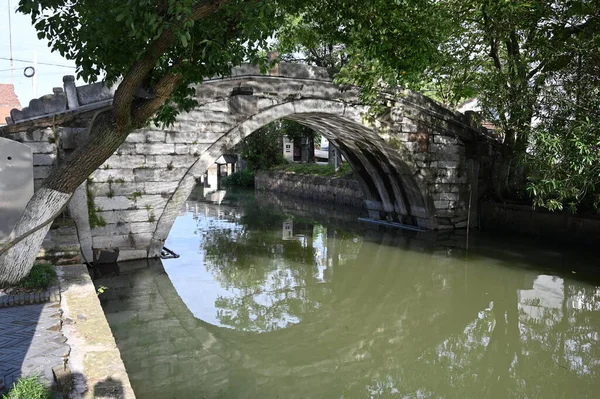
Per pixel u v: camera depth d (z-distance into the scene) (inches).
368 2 373.4
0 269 289.9
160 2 248.2
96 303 276.7
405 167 678.5
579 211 608.1
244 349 324.5
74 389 177.9
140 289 440.5
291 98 562.9
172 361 300.7
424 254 583.2
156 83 273.4
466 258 559.5
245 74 529.3
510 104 528.1
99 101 463.2
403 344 338.3
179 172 514.9
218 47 263.4
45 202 285.6
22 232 287.0
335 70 583.2
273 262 553.3
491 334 355.9
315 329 364.8
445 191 710.5
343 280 490.9
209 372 286.2
